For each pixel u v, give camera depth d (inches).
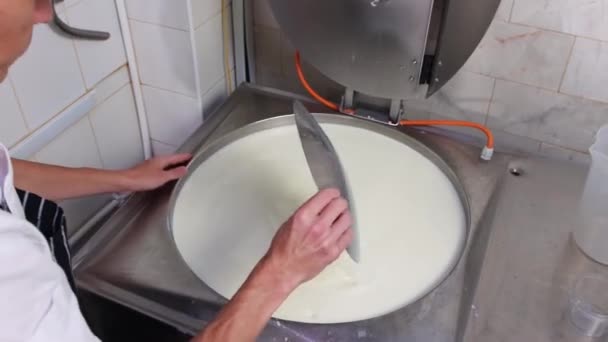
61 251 29.3
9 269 18.2
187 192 36.9
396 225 34.6
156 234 33.8
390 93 38.2
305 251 25.2
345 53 36.8
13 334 18.6
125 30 45.1
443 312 29.6
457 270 31.6
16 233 18.6
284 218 35.4
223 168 38.9
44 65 39.9
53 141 43.2
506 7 38.1
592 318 29.4
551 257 32.9
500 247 33.3
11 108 38.5
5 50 17.6
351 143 40.9
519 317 29.7
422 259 32.6
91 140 47.0
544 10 37.2
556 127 42.2
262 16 46.2
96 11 42.6
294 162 39.6
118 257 32.4
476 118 44.5
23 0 17.1
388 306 30.0
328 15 35.4
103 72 45.5
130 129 51.2
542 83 40.4
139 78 48.1
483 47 40.6
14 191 23.6
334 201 26.6
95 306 31.6
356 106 43.9
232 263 32.6
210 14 43.6
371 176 38.0
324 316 29.5
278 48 47.7
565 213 35.5
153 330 30.7
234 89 50.1
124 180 35.3
